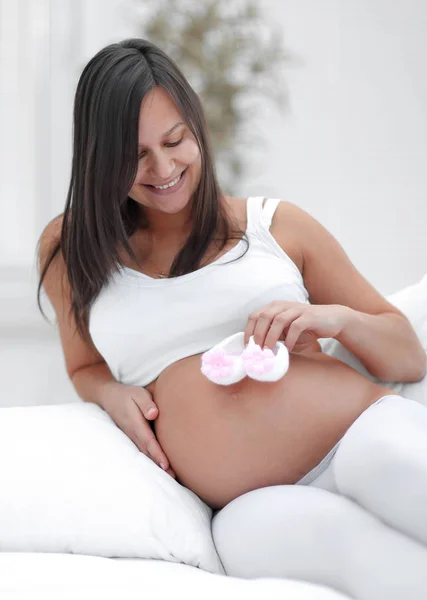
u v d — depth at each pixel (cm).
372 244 416
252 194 396
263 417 118
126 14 376
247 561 105
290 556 101
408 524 95
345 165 410
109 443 120
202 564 106
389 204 413
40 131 368
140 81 124
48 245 150
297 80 404
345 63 404
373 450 99
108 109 125
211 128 363
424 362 139
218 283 131
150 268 138
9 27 363
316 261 140
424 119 407
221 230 137
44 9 365
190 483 124
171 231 139
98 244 134
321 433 118
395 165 410
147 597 87
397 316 138
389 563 94
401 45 402
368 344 131
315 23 400
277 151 407
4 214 367
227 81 367
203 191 133
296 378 121
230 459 119
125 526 107
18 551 107
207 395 123
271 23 396
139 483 112
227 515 113
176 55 366
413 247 415
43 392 295
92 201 132
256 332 123
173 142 127
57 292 150
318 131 407
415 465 95
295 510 103
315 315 123
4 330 366
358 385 123
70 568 95
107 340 137
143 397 132
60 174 373
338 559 98
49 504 108
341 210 413
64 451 116
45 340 366
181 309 131
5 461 113
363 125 407
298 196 411
